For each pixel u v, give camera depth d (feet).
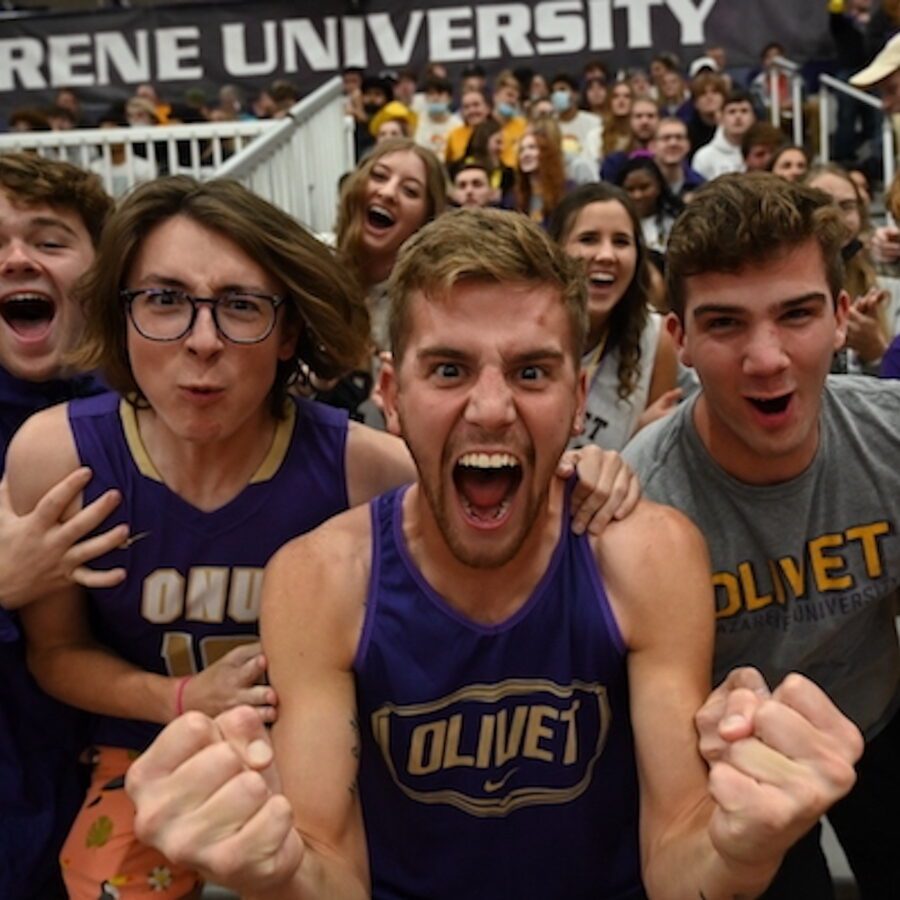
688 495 5.68
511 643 4.42
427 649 4.42
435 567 4.43
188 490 5.43
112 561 5.48
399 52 32.17
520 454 4.15
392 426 4.57
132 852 5.82
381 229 11.05
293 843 3.55
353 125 26.04
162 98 32.78
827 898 5.97
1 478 6.19
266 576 4.62
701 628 4.50
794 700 3.53
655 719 4.33
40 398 6.38
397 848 4.64
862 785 6.45
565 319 4.20
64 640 5.73
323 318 5.41
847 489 5.55
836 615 5.65
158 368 5.11
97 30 32.68
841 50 26.40
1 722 5.85
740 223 4.94
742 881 3.72
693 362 5.31
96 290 5.30
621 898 4.67
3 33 32.78
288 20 32.32
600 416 9.52
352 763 4.37
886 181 21.65
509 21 31.86
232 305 5.12
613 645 4.44
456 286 4.06
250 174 16.76
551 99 29.12
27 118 27.84
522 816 4.56
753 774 3.49
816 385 5.17
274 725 4.49
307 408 5.75
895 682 6.23
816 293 5.03
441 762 4.49
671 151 21.74
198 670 5.65
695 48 31.45
